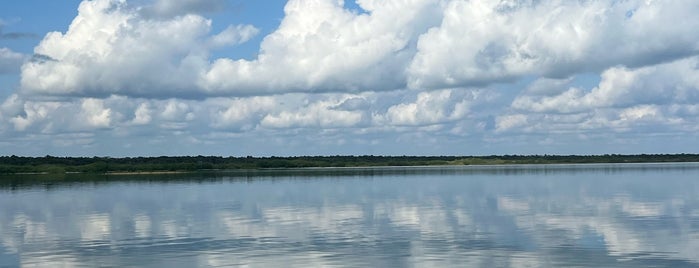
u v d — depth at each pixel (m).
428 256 39.94
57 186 137.50
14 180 179.50
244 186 125.88
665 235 46.34
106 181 164.62
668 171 189.75
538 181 131.12
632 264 36.62
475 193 93.69
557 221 55.31
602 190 96.00
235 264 38.56
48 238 50.31
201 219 62.03
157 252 42.97
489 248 42.19
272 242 46.25
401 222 56.72
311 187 118.38
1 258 41.84
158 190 115.50
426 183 129.38
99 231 54.12
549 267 36.22
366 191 103.06
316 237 48.31
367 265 37.56
